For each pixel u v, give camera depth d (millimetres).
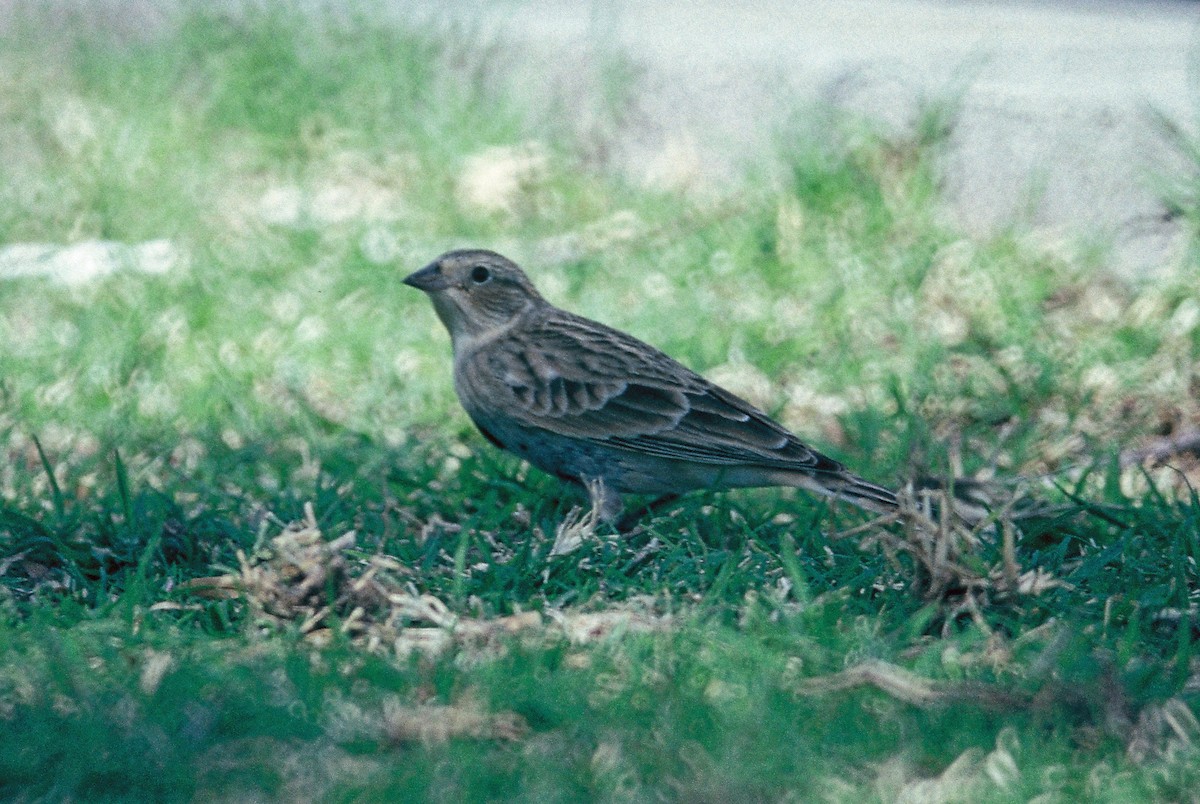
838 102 16141
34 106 18875
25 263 15086
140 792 6664
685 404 10328
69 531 9828
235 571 8969
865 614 8727
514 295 10875
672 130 17094
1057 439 11695
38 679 7570
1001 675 7863
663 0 20844
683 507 10633
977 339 13359
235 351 13328
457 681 7574
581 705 7281
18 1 20922
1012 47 17500
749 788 6645
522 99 17938
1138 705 7426
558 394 10523
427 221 16109
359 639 8297
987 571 8656
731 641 8023
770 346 13391
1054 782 6789
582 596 8805
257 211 16516
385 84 18344
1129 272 14328
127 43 20531
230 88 18625
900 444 11438
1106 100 14930
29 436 11758
